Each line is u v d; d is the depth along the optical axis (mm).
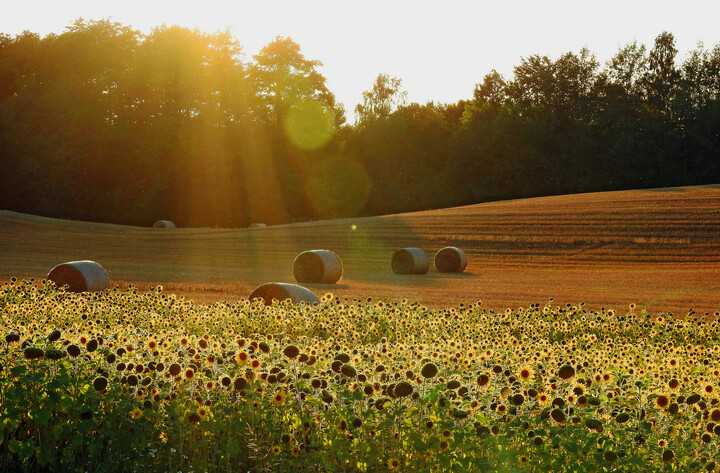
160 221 58500
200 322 12406
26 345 5820
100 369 5742
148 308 14023
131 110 63812
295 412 5637
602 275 33531
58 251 43094
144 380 5680
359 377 5781
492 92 103688
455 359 7391
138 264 36719
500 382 6484
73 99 63250
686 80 83750
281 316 12609
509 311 14828
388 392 5371
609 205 50125
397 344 9398
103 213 63438
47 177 62375
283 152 69438
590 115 81125
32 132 63844
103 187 64000
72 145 62000
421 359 7238
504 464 4992
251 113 69312
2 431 5160
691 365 8398
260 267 36438
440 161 85812
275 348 7887
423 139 86250
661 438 5305
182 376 5812
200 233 52344
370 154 84750
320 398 5582
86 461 5512
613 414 5574
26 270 30000
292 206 68188
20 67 68875
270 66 73500
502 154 80062
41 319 11641
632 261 37969
